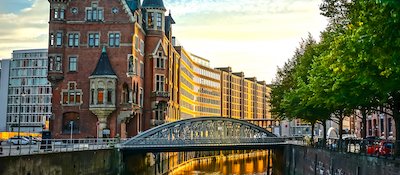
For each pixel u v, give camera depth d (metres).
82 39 73.94
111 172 55.03
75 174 42.78
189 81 141.38
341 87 30.97
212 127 69.75
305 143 69.44
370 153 34.41
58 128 72.81
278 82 75.94
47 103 154.62
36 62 156.50
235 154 143.00
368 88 30.33
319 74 38.22
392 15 17.47
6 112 157.62
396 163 27.23
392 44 19.05
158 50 82.62
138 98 76.56
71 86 73.38
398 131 31.42
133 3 76.88
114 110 71.69
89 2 74.38
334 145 47.84
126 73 72.50
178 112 111.00
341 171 39.34
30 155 33.75
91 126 72.44
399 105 31.22
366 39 20.52
